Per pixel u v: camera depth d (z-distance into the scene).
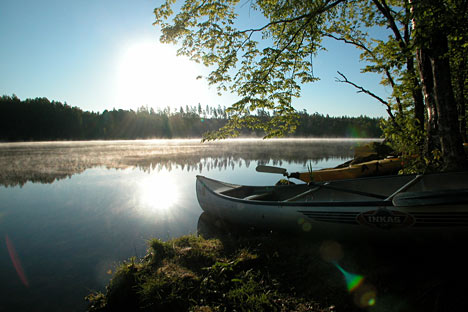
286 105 4.53
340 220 2.95
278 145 31.66
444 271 2.30
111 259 3.57
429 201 2.34
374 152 8.07
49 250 3.86
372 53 6.48
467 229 2.22
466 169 2.95
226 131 4.82
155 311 2.40
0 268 3.38
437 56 3.29
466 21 2.66
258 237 3.58
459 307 1.86
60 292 2.86
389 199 2.79
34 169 11.61
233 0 4.40
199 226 4.69
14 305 2.64
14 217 5.34
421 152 4.39
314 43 4.50
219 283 2.63
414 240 2.51
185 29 4.56
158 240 3.64
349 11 6.77
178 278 2.73
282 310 2.18
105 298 2.70
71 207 6.00
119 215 5.40
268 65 4.44
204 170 11.19
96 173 10.53
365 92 6.43
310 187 4.17
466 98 6.16
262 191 5.00
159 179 9.24
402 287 2.21
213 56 4.75
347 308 2.11
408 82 4.95
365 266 2.60
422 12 2.72
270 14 4.97
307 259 2.89
